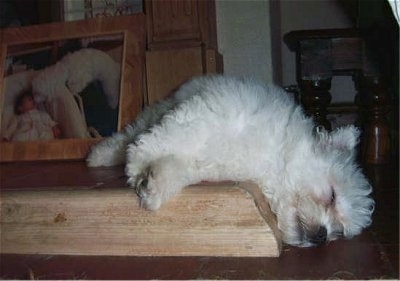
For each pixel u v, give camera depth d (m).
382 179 1.26
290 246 0.76
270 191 0.81
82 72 1.52
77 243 0.75
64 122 1.51
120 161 1.24
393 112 1.62
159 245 0.72
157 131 0.80
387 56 1.47
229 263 0.68
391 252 0.70
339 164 0.84
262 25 1.59
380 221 0.88
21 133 1.54
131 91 1.46
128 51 1.47
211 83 0.94
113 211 0.74
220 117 0.82
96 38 1.52
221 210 0.70
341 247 0.74
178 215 0.71
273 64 1.60
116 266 0.69
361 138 1.63
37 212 0.77
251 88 0.90
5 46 1.60
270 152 0.81
